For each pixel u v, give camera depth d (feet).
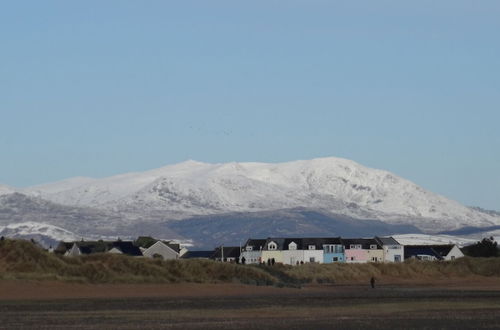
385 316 523.70
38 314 537.65
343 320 498.28
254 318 512.63
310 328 455.22
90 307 594.65
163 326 464.24
